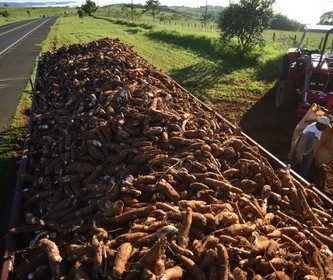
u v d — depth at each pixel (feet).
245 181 15.44
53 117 22.48
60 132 20.35
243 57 61.05
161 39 92.68
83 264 10.64
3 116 36.09
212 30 122.11
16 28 162.09
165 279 9.29
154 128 17.65
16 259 11.84
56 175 16.62
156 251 10.12
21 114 36.47
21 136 30.27
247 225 12.09
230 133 20.44
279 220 13.58
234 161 17.15
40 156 19.43
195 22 191.11
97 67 28.50
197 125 20.16
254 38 64.18
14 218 13.08
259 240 11.50
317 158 23.66
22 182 15.80
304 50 37.27
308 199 15.06
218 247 10.57
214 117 22.67
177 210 12.60
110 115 19.36
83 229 12.68
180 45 82.43
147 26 126.52
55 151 18.37
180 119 19.52
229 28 64.18
